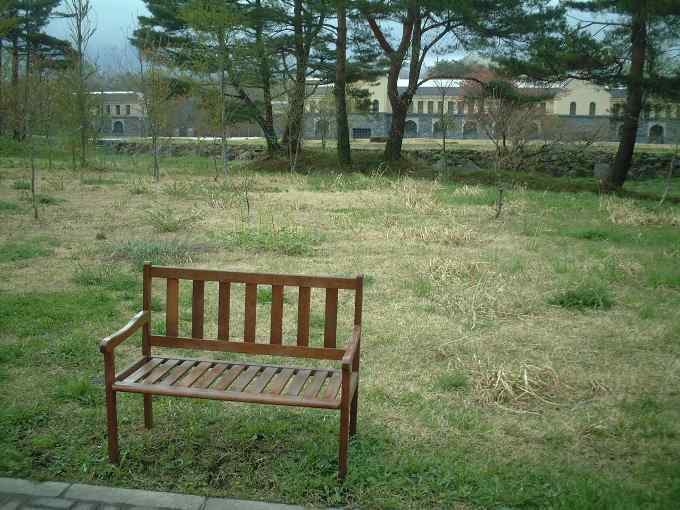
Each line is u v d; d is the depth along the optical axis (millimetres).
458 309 7125
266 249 10062
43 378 5027
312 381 3928
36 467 3740
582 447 4168
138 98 24703
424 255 9914
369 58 29266
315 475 3705
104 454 3881
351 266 9094
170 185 19359
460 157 36312
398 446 4094
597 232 12125
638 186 30844
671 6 19375
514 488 3609
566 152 34125
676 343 6180
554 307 7312
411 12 25953
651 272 8852
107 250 9750
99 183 19969
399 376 5301
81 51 24875
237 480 3646
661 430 4359
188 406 4570
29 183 18625
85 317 6500
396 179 24344
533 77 23938
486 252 10250
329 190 19547
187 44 27266
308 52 28859
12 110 30016
